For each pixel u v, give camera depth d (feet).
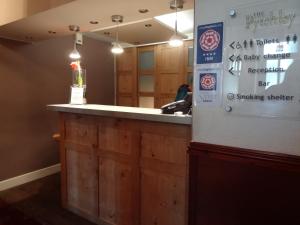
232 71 4.69
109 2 6.31
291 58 4.09
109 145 7.04
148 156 6.23
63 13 7.16
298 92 4.06
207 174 5.09
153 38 12.59
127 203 6.78
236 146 4.74
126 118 6.50
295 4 4.00
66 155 8.27
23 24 8.23
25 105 10.73
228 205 4.88
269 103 4.34
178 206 5.79
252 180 4.58
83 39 13.19
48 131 11.68
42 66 11.27
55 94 11.89
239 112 4.65
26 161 10.90
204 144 5.07
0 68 9.79
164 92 13.57
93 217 7.67
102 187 7.34
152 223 6.30
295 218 4.21
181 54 12.80
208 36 4.92
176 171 5.75
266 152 4.38
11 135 10.32
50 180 11.10
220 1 4.74
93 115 7.32
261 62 4.37
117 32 11.33
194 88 5.19
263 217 4.50
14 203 8.89
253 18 4.40
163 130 5.89
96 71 14.17
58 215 8.10
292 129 4.15
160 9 6.87
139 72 14.52
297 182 4.16
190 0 6.25
